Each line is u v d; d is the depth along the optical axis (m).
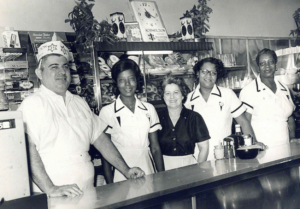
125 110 2.69
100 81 3.49
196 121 2.67
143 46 3.46
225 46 5.04
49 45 2.06
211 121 2.87
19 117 1.38
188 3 4.89
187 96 3.05
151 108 2.77
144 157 2.68
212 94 2.91
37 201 1.33
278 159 1.94
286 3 6.13
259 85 3.23
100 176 3.23
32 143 1.84
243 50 5.23
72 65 3.31
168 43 3.61
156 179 1.74
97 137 2.22
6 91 3.05
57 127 1.97
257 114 3.25
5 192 1.33
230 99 2.92
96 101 3.32
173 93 2.64
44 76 2.06
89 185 2.09
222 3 5.24
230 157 2.14
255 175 1.86
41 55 2.06
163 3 4.62
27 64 3.13
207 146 2.65
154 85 3.75
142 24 3.84
